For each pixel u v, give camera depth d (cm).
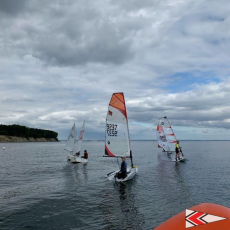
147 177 2053
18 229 923
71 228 929
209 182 1814
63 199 1355
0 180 1984
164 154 5091
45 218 1043
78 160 3388
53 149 8219
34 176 2189
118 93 2070
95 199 1348
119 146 2069
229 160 3644
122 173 1877
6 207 1203
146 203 1257
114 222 988
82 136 3525
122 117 2075
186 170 2492
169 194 1445
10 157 4566
